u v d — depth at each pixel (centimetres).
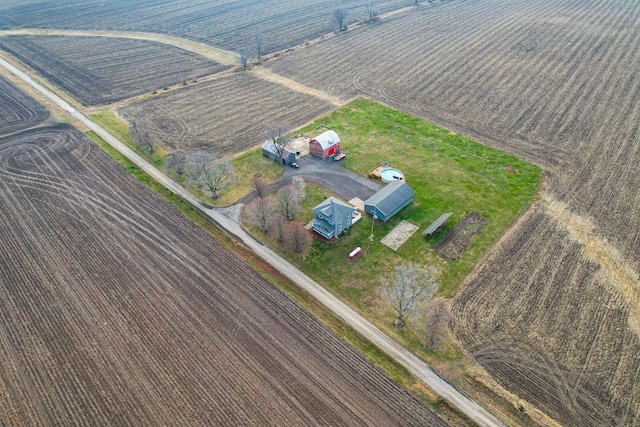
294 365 4362
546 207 6306
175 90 9750
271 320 4791
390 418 3959
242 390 4138
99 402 4034
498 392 4147
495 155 7469
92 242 5725
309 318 4825
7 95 9431
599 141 7756
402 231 5928
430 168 7150
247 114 8788
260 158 7412
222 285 5178
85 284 5150
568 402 4075
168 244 5731
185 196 6619
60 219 6088
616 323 4722
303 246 5719
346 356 4462
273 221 5978
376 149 7662
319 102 9250
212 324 4725
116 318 4772
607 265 5397
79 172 7056
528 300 4969
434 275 5278
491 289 5106
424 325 4734
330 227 5744
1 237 5778
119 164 7275
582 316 4791
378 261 5497
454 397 4128
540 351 4478
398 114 8769
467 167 7169
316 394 4125
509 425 3928
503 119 8525
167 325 4706
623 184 6725
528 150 7594
